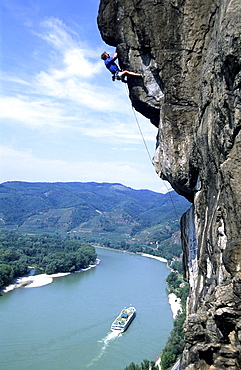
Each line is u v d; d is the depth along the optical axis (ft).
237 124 26.96
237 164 27.53
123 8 41.32
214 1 37.50
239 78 25.85
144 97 45.70
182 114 41.06
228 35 26.12
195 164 39.83
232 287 26.53
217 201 32.35
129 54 44.14
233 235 28.48
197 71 39.99
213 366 26.55
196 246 44.29
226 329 27.17
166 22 39.40
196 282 43.04
